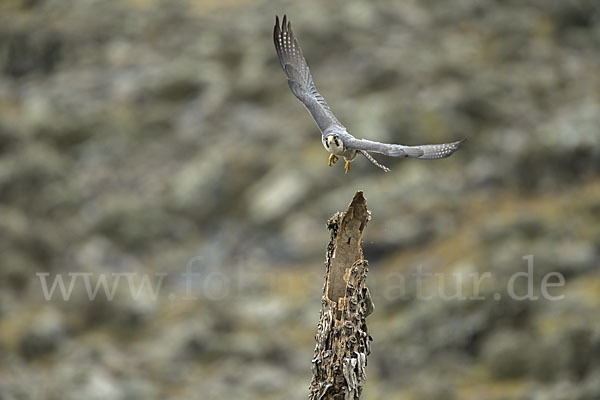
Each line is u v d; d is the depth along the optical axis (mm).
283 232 46219
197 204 49812
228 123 56125
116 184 53062
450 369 32719
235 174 51094
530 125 51875
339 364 9289
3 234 44562
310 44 60719
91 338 37938
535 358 31562
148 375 35094
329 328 9344
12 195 51594
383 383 32969
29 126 57750
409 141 49469
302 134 53188
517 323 33906
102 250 45875
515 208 43656
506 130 51594
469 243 39938
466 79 56312
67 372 34375
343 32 61844
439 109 51625
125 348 37469
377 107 51375
